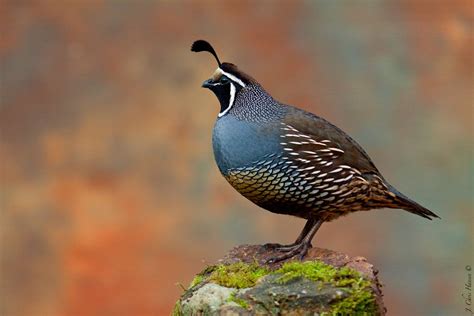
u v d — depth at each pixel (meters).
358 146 8.39
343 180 8.13
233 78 8.23
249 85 8.26
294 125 8.08
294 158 7.97
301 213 8.23
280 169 7.99
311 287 6.81
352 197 8.23
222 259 7.98
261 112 8.16
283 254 7.95
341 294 6.75
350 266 7.43
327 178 8.07
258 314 6.73
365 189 8.27
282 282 6.88
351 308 6.73
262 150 7.98
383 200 8.47
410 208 8.56
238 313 6.73
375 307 6.79
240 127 8.06
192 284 7.67
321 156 8.03
